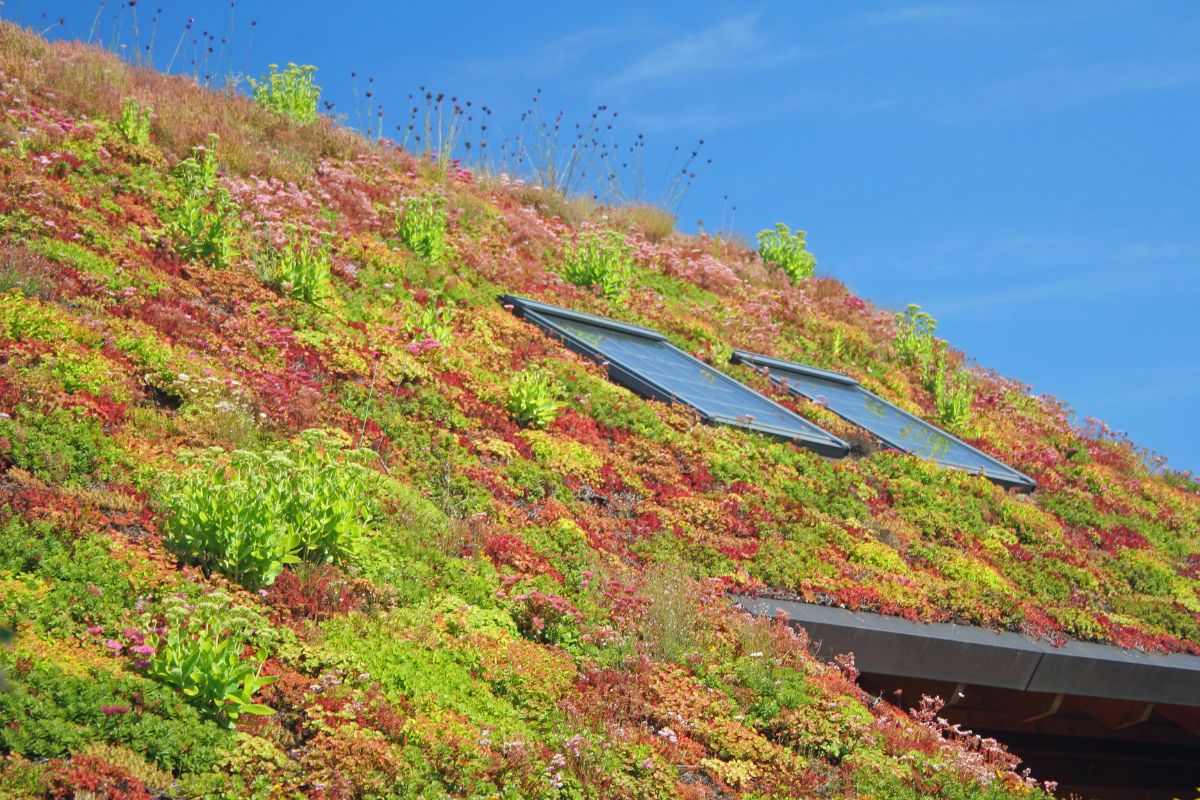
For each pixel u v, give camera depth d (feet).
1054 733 51.31
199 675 23.54
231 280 48.98
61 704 21.49
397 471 39.42
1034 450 72.69
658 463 49.11
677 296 78.48
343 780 22.49
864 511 51.47
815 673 36.63
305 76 81.61
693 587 38.68
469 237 70.64
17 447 30.50
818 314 84.33
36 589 25.20
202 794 20.88
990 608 45.83
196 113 68.08
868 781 30.27
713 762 29.22
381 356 47.88
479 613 32.27
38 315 36.99
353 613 29.50
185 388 37.58
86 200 50.42
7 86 57.41
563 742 27.09
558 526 39.83
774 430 56.18
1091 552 57.93
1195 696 47.88
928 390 79.61
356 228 63.36
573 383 54.34
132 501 30.45
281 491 30.96
